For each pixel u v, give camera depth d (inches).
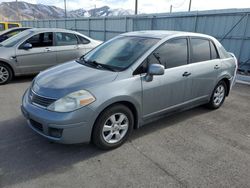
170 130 145.9
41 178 97.9
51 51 258.8
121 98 114.2
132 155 116.6
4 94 206.8
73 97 104.7
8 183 94.2
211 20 406.6
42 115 106.0
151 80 125.7
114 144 120.6
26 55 244.7
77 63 144.9
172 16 476.4
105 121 113.5
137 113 125.3
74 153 116.8
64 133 104.5
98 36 770.2
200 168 107.8
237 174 104.6
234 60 188.1
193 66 150.3
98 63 135.6
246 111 183.9
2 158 110.6
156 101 132.4
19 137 130.3
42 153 116.0
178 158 115.2
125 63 126.0
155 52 131.0
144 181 97.8
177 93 143.2
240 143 132.8
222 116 172.1
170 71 136.0
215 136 140.3
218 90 180.5
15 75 245.3
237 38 375.2
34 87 121.7
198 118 166.7
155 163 110.5
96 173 102.1
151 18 530.3
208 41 166.1
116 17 658.8
